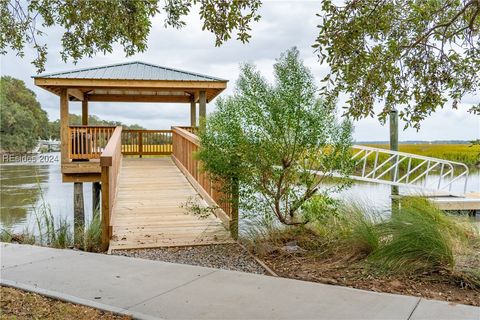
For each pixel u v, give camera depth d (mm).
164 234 5359
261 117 4934
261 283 3430
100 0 4125
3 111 47375
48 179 25016
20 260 4148
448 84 3912
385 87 3396
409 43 3764
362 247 4254
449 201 8594
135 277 3600
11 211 11367
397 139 10227
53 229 5574
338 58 3098
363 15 3164
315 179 5262
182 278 3572
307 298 3068
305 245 4977
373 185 10453
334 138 5102
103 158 4941
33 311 2867
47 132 60312
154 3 3898
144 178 10023
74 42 4629
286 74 4898
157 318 2725
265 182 5145
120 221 6031
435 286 3420
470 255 3945
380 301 2990
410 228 4020
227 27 3404
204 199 7406
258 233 5176
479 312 2775
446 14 3834
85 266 3936
